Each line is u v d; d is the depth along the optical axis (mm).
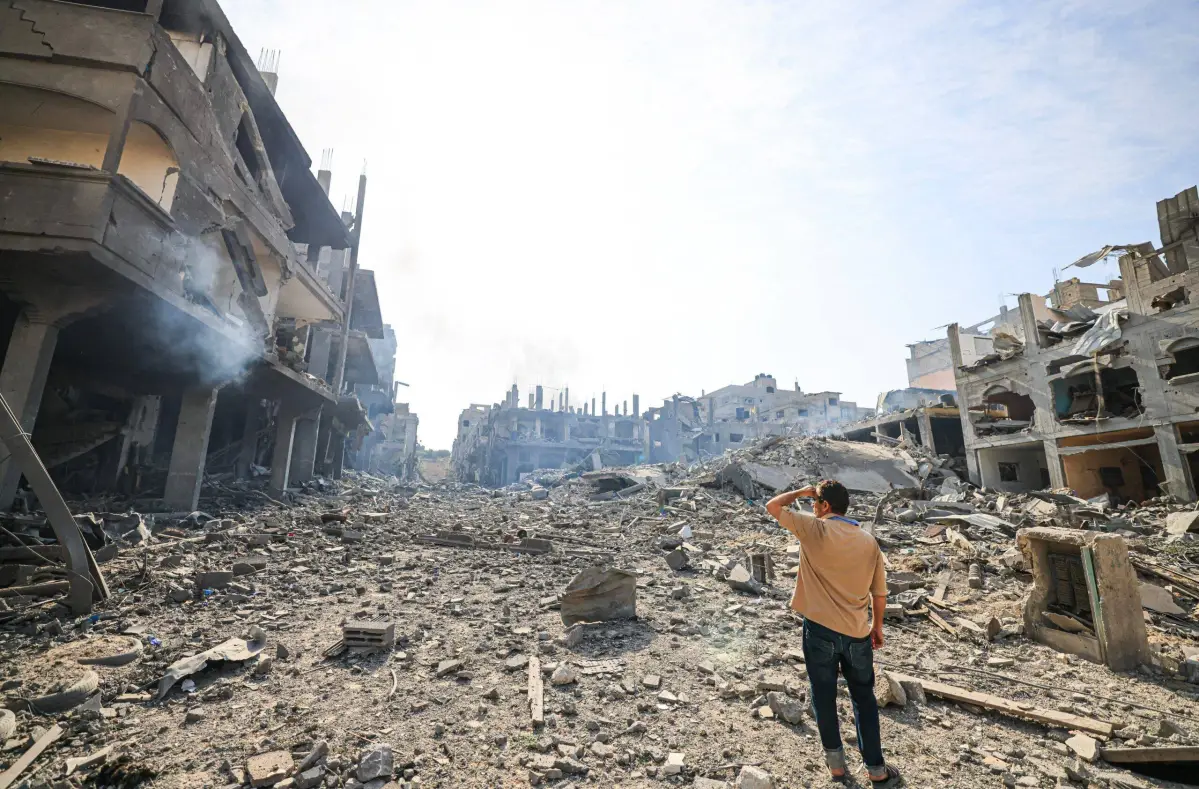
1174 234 18031
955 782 3102
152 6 8672
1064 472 20969
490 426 58344
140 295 8914
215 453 19797
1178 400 17281
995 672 4910
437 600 6926
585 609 6156
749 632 5906
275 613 6004
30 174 7559
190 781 2873
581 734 3541
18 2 8258
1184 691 4445
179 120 9523
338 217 19672
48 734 3242
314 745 3205
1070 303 26359
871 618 3320
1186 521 12469
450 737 3430
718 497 19375
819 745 3479
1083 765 3281
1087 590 5531
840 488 3363
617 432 62469
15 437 5609
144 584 6680
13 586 5961
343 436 27812
